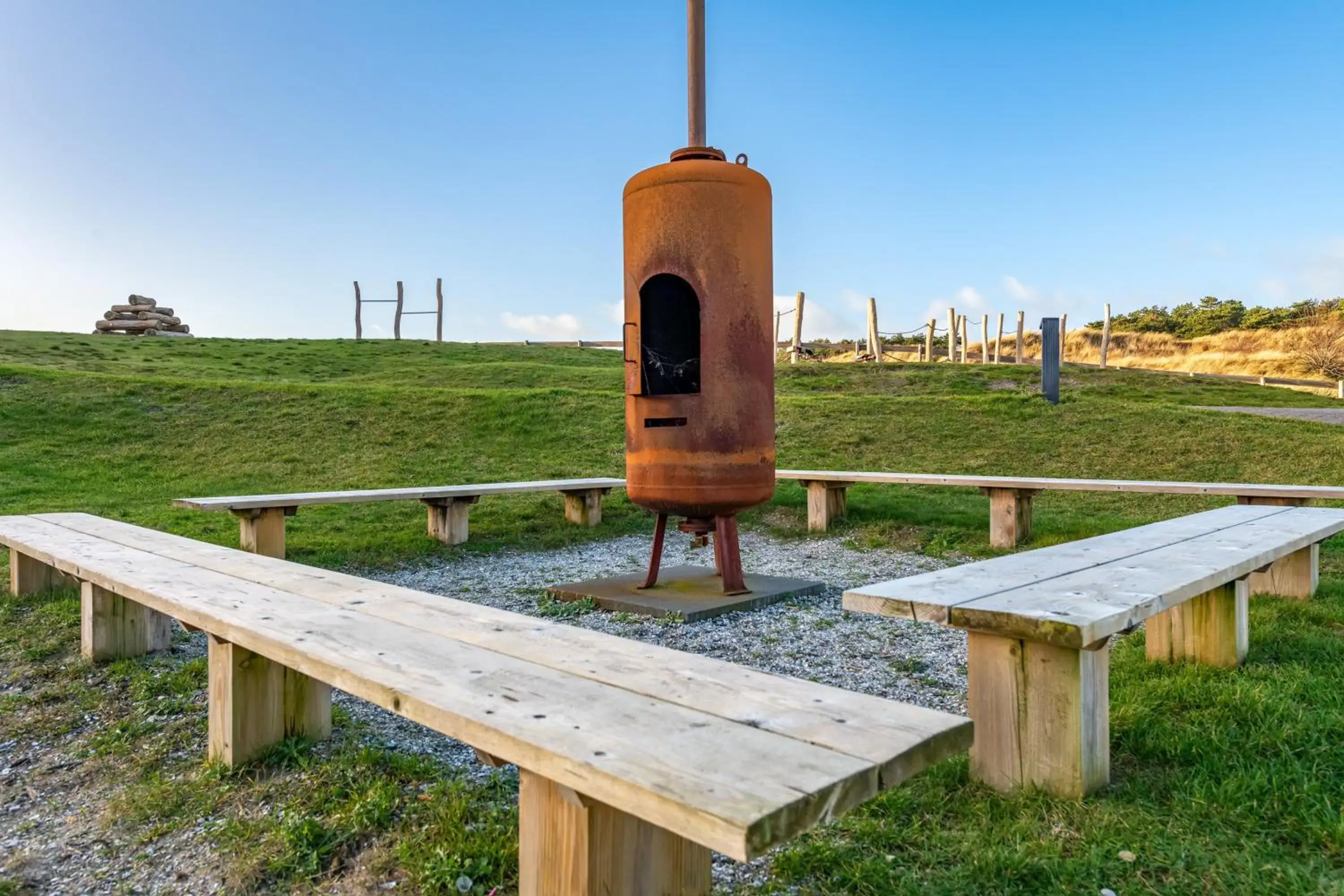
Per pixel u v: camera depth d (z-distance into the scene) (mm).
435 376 20203
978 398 12758
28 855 2279
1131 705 2824
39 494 9070
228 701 2631
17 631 4219
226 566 3361
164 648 3955
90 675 3641
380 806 2328
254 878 2086
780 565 6387
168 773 2709
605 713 1612
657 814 1253
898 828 2158
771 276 4625
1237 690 2854
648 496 4656
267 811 2408
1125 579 2643
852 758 1380
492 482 9961
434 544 6953
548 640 2168
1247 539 3486
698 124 4582
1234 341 35594
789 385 17969
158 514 8078
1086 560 3010
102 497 9055
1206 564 2912
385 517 8219
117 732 3021
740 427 4516
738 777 1304
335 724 3016
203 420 12625
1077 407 11828
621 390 17500
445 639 2178
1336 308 36531
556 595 5207
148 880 2133
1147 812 2139
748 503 4625
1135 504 8375
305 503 6148
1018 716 2326
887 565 6277
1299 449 9359
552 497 9023
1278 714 2646
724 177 4367
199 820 2400
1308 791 2160
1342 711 2684
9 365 15328
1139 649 3580
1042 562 2990
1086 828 2072
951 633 4297
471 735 1580
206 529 7422
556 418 12828
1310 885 1787
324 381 20594
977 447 10805
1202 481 8812
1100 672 2312
